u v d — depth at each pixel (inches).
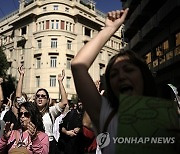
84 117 117.0
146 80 55.5
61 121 193.9
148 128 46.1
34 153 124.6
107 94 57.1
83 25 1673.2
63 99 191.5
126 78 54.1
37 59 1599.4
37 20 1622.8
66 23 1590.8
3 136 125.8
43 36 1571.1
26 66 1615.4
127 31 993.5
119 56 57.0
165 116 46.8
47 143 129.7
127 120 46.9
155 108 47.4
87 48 55.5
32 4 1642.5
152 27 735.7
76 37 1630.2
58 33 1556.3
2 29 1930.4
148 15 826.2
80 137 135.4
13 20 1822.1
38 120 132.0
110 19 60.3
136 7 915.4
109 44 1846.7
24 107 130.6
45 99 184.4
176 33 679.7
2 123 138.6
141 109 47.3
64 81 1536.7
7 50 1806.1
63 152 187.2
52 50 1547.7
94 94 54.6
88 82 54.1
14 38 1748.3
